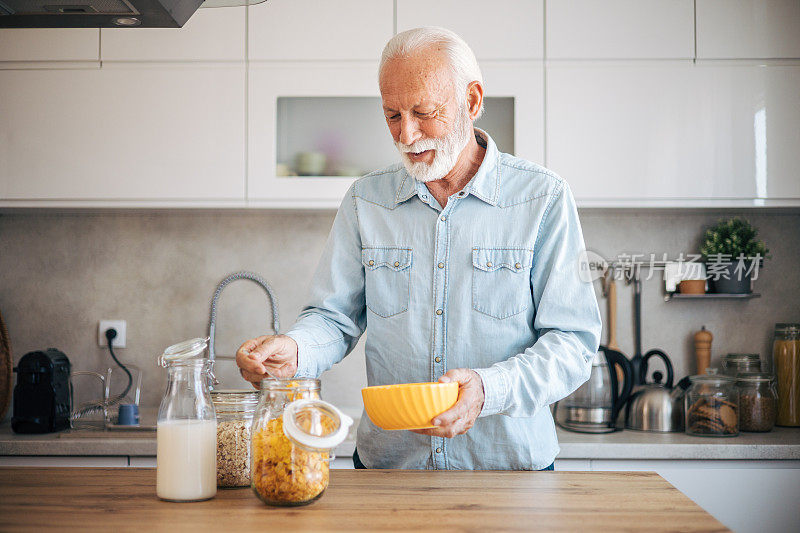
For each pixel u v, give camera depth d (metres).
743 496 2.08
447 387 1.03
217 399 1.13
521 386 1.17
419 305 1.41
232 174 2.38
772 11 2.33
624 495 1.06
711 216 2.67
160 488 1.03
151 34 2.38
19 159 2.39
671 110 2.34
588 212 2.65
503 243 1.38
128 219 2.74
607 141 2.35
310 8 2.37
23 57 2.39
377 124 2.39
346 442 2.12
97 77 2.39
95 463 2.15
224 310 2.71
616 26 2.35
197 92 2.38
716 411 2.20
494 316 1.38
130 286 2.73
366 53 2.37
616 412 2.34
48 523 0.92
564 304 1.33
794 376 2.41
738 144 2.33
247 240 2.73
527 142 2.35
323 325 1.43
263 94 2.38
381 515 0.96
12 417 2.49
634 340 2.67
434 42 1.30
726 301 2.67
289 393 1.01
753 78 2.34
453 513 0.96
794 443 2.10
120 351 2.72
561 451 2.08
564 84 2.35
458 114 1.32
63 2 1.27
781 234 2.67
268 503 1.00
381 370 1.43
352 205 1.51
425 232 1.42
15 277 2.74
